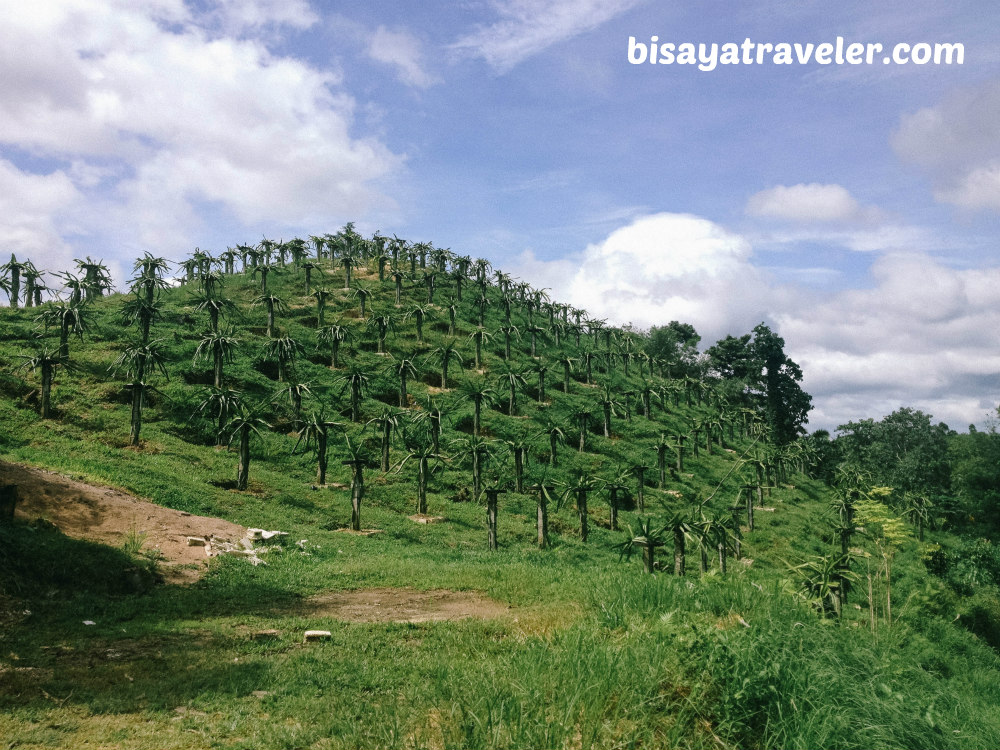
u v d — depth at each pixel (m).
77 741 6.94
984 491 79.56
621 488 58.00
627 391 97.44
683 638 7.83
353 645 11.39
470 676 8.07
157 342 55.94
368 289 108.19
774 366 132.38
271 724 7.39
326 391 69.62
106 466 35.78
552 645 9.38
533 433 74.88
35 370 54.94
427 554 31.94
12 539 15.74
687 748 6.25
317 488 47.28
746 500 72.56
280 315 89.94
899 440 119.44
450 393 78.31
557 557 37.69
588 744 5.94
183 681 9.19
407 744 6.30
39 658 10.22
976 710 9.09
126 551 18.41
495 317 113.06
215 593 16.61
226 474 44.50
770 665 7.33
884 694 7.85
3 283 76.31
